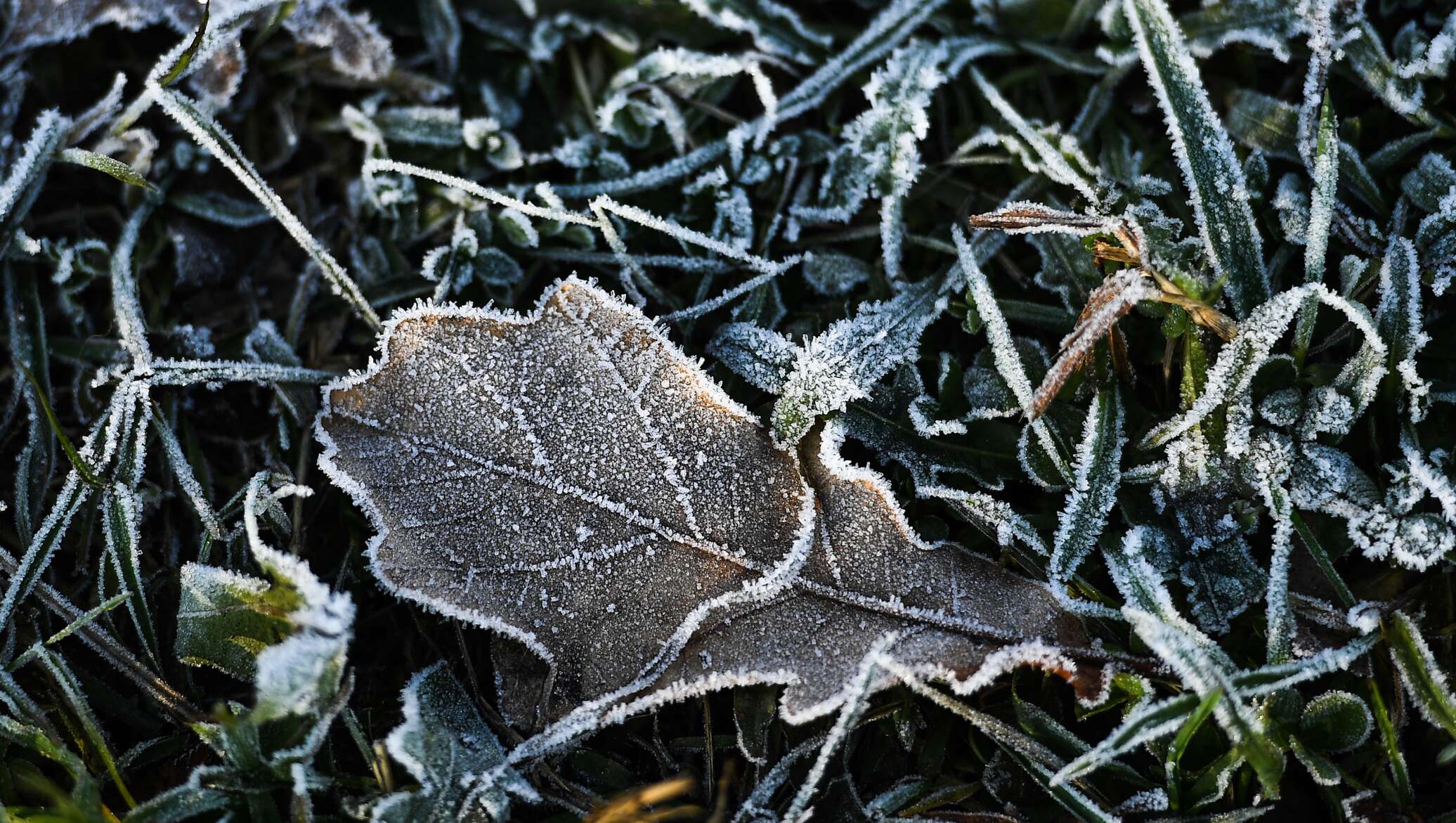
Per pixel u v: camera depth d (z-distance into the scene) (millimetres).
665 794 394
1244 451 401
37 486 417
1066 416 411
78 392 421
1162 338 413
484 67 439
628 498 403
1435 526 396
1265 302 407
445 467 404
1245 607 401
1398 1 422
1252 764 389
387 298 427
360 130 431
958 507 407
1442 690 393
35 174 422
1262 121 421
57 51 430
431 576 401
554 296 406
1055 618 400
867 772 407
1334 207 411
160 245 428
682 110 434
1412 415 401
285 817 400
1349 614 397
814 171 431
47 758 405
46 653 401
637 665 401
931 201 429
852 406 411
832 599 401
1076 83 433
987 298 407
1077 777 400
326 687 389
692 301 427
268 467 419
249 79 432
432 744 394
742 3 432
